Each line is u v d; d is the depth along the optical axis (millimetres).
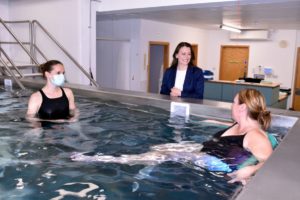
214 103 3088
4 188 1644
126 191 1626
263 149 1842
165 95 3449
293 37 9492
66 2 5520
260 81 7109
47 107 3090
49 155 2139
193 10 5336
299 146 1632
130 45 7746
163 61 8961
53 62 3080
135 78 7816
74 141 2434
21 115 3113
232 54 10656
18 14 6488
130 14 6477
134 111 3355
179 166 1956
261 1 4156
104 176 1813
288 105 9750
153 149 2268
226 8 4953
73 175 1822
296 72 9594
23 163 1990
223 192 1620
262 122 2014
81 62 5500
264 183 1164
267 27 8922
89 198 1550
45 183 1711
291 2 4215
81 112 3283
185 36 9539
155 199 1551
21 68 5656
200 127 2775
